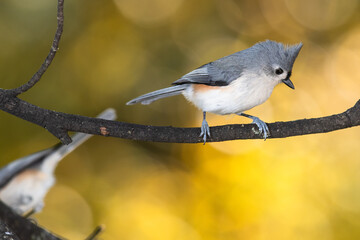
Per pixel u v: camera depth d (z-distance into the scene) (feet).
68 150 27.91
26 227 17.37
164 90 24.39
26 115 17.69
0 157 34.12
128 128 18.43
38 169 27.32
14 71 36.01
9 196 26.55
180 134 18.74
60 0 15.42
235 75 23.06
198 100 23.93
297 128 18.63
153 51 39.06
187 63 38.96
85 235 33.81
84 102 36.81
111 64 38.09
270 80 23.32
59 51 37.19
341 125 18.29
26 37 36.81
